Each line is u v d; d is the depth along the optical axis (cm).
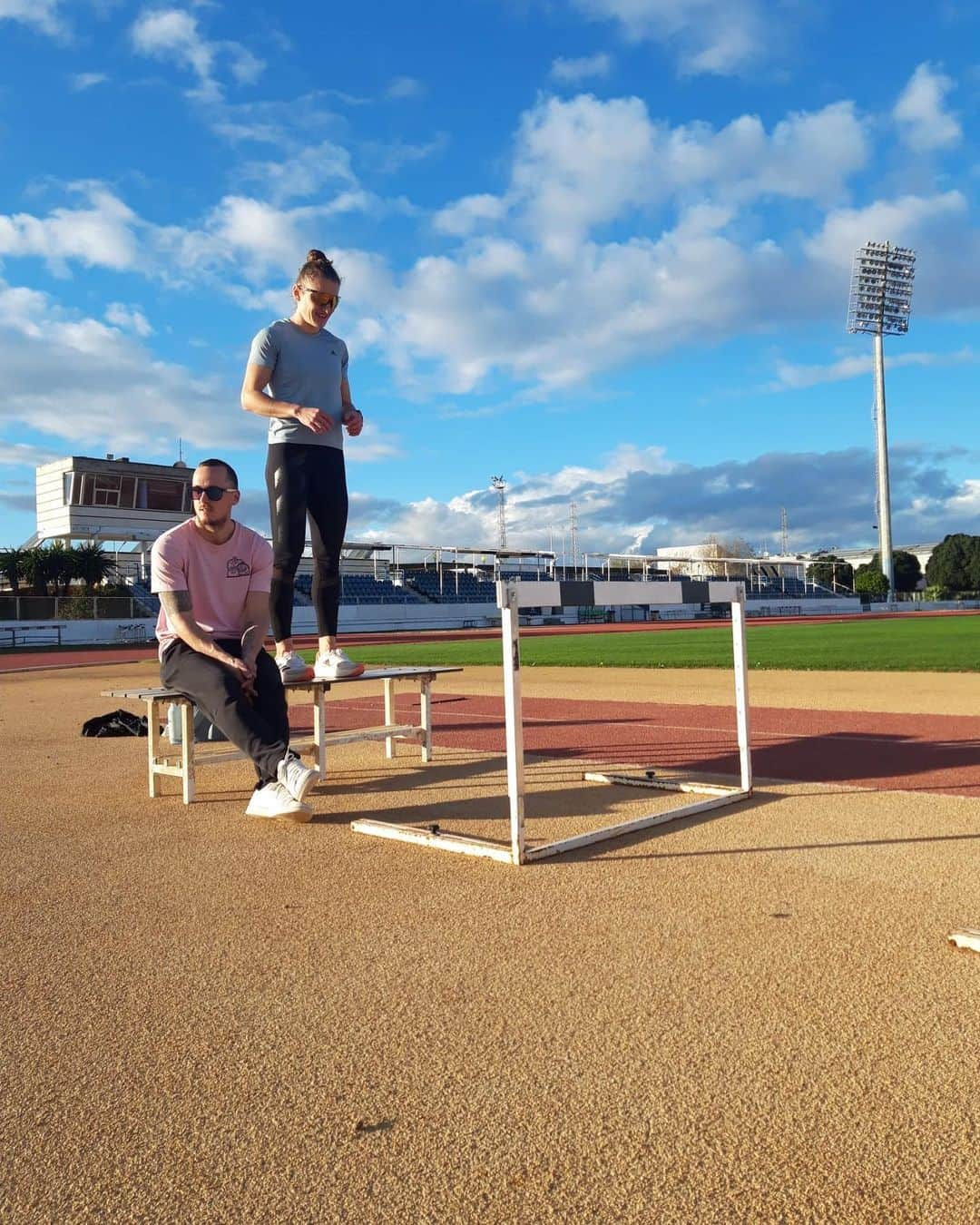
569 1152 154
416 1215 139
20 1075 185
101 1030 204
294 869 332
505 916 274
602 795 458
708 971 229
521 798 331
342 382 521
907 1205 138
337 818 416
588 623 5200
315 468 489
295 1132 162
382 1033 200
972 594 8162
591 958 239
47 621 3419
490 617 5106
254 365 474
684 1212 138
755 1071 179
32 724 823
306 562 5175
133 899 300
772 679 1192
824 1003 209
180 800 468
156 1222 139
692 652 1830
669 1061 184
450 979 228
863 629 3044
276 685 442
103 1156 156
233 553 458
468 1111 167
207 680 418
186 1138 161
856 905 277
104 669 1864
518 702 331
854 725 713
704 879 307
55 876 329
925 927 256
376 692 1112
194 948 254
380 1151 156
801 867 319
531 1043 193
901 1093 170
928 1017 200
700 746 622
